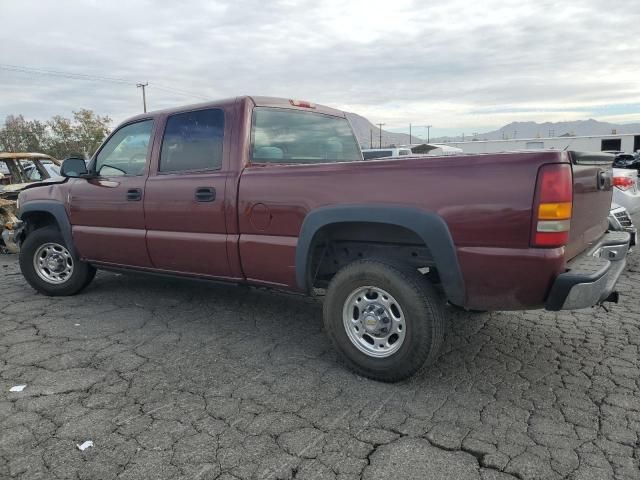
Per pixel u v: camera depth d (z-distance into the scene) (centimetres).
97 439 273
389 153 1708
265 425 286
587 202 327
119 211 472
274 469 246
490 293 298
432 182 304
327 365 369
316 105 488
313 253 363
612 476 238
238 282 410
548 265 278
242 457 256
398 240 348
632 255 707
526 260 281
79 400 316
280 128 437
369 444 267
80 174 491
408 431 279
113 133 496
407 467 247
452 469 245
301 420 291
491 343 407
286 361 376
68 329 447
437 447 263
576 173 299
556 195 274
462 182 295
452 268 303
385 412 300
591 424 284
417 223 308
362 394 323
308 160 464
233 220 392
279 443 268
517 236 281
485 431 278
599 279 290
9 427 285
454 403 310
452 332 432
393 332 332
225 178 396
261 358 382
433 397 318
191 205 416
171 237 433
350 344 347
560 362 369
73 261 532
